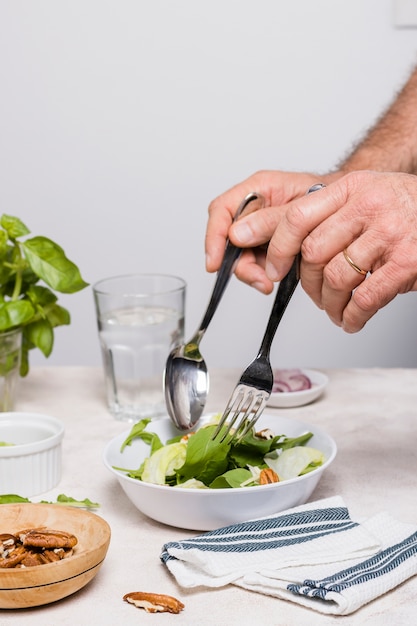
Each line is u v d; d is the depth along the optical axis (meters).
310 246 1.04
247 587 0.90
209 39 2.85
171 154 2.92
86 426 1.43
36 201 2.98
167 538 1.04
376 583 0.87
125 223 2.97
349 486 1.17
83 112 2.92
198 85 2.88
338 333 3.00
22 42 2.89
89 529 0.95
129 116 2.91
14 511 0.99
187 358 1.25
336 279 1.04
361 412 1.47
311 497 1.14
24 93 2.91
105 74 2.89
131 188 2.95
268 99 2.88
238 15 2.83
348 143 2.88
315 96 2.86
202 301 3.01
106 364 1.48
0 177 2.97
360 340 3.00
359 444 1.33
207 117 2.89
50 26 2.87
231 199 1.43
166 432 1.24
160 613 0.87
